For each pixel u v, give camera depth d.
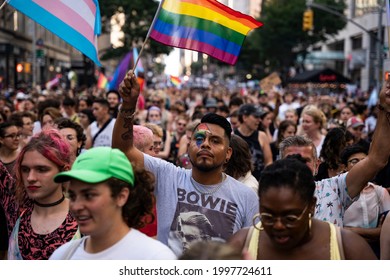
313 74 47.50
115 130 5.31
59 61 75.75
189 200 5.20
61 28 6.66
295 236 3.71
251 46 78.81
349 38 80.31
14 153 8.25
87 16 6.79
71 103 14.36
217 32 6.56
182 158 9.84
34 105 18.36
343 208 5.40
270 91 23.06
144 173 3.94
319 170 7.31
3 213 6.01
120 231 3.78
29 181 4.82
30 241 4.86
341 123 12.92
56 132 5.00
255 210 5.25
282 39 66.19
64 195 5.04
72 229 4.87
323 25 63.75
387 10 6.56
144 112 16.89
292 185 3.65
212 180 5.24
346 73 82.06
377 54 35.19
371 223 6.32
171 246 5.11
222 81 119.94
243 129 10.19
